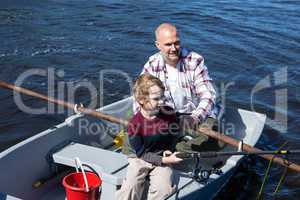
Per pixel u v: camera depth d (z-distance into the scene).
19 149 4.36
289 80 8.49
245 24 11.62
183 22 11.61
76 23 11.26
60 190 4.68
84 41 10.07
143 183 3.85
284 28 11.42
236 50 9.85
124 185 3.82
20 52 9.33
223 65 9.08
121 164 4.36
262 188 4.89
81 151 4.62
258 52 9.81
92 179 3.92
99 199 4.13
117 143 5.34
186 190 4.07
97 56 9.30
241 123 5.74
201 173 4.17
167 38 4.56
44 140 4.59
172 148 3.94
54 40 10.07
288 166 4.50
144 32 10.76
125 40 10.22
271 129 6.71
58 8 12.44
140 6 12.85
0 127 6.60
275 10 12.96
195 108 4.95
